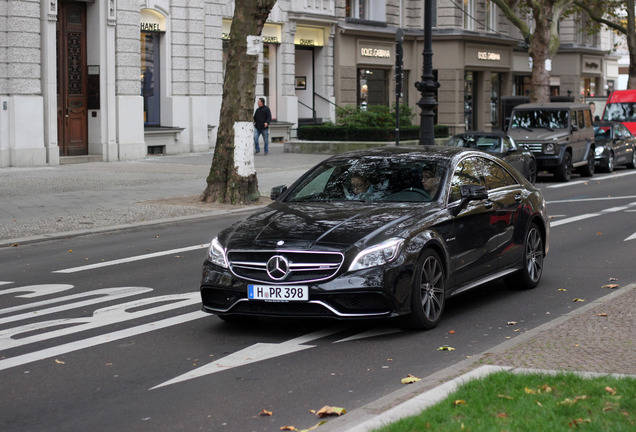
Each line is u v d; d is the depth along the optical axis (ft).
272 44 125.08
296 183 31.04
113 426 18.81
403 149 31.65
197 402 20.35
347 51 138.82
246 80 62.69
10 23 84.53
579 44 207.72
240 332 27.45
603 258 40.24
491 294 33.04
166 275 38.04
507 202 32.12
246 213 60.70
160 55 107.04
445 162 30.12
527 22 180.96
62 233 50.47
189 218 57.47
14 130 85.15
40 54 87.30
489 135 72.84
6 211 58.49
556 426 15.92
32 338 27.07
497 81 173.58
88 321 29.30
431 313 27.30
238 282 25.99
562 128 85.76
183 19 108.27
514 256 32.37
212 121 113.39
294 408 19.67
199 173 83.05
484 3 163.32
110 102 94.94
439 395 18.43
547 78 132.36
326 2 132.26
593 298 31.68
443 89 156.46
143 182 75.36
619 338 23.17
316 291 25.13
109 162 93.97
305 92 135.44
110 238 50.19
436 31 154.40
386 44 147.43
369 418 17.66
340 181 30.22
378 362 23.56
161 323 28.84
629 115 140.67
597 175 93.66
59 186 71.61
